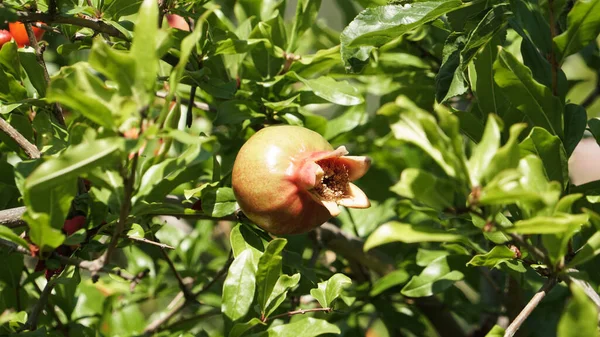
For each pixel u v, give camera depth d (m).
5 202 0.63
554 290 0.65
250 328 0.56
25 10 0.58
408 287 0.64
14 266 0.64
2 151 0.66
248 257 0.57
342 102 0.64
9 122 0.62
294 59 0.67
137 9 0.61
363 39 0.56
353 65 0.58
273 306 0.56
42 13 0.57
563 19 0.62
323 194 0.55
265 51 0.68
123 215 0.49
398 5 0.56
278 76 0.66
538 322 0.66
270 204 0.54
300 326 0.55
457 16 0.60
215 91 0.63
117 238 0.50
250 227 0.59
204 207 0.58
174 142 0.67
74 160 0.45
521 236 0.50
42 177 0.45
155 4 0.46
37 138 0.59
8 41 0.63
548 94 0.55
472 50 0.56
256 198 0.55
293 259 0.61
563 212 0.47
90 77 0.46
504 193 0.43
